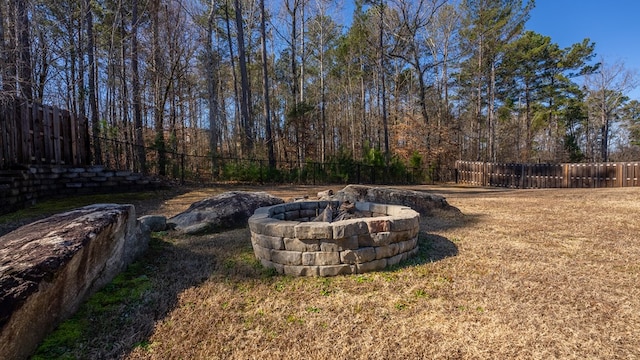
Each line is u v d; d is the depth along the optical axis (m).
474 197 9.56
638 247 3.92
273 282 3.00
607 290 2.70
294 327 2.23
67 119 8.18
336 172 15.37
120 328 2.24
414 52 20.52
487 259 3.52
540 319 2.25
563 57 27.00
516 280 2.92
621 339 2.02
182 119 16.97
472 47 22.97
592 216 5.95
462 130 23.84
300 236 3.12
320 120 23.66
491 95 23.33
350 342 2.04
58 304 2.20
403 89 26.45
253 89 25.06
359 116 29.64
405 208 4.17
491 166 17.08
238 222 5.33
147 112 15.83
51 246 2.35
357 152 26.30
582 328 2.14
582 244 4.09
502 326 2.17
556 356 1.87
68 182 7.86
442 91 26.22
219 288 2.86
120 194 8.62
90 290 2.62
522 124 29.17
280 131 19.48
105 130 11.30
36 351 1.93
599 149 28.84
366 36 21.23
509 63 24.23
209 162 14.46
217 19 20.33
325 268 3.10
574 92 27.39
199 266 3.42
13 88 6.87
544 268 3.22
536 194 10.12
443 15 23.23
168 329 2.23
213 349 2.00
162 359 1.91
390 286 2.83
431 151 20.03
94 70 12.61
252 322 2.31
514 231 4.84
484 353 1.90
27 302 1.85
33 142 6.89
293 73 19.19
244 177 13.40
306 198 7.44
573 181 14.38
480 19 21.48
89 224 2.79
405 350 1.95
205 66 17.06
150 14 14.18
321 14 20.78
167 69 15.96
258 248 3.46
